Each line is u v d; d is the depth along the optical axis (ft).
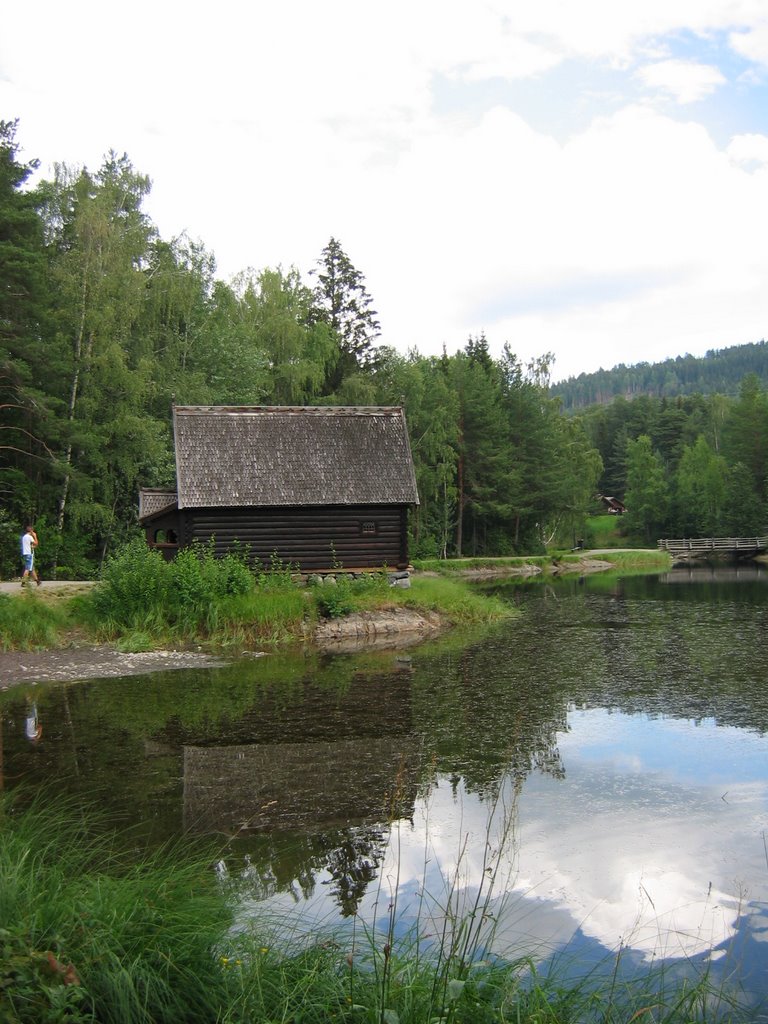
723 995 18.20
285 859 25.99
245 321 163.73
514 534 228.63
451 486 203.41
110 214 120.37
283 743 39.52
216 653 65.77
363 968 17.19
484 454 210.79
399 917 21.81
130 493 126.00
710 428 386.73
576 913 22.66
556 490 225.76
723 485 294.87
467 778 34.27
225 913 18.62
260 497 85.92
